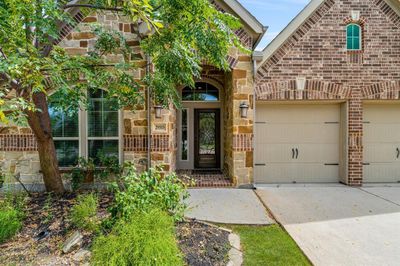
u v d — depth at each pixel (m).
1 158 7.84
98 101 8.16
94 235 4.04
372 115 8.92
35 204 5.66
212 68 9.39
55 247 3.95
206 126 11.28
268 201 6.80
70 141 8.18
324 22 8.42
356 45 8.55
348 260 3.88
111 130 8.21
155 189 4.44
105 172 7.67
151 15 4.27
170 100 7.02
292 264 3.78
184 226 4.67
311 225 5.22
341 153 8.91
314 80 8.45
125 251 2.94
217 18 4.58
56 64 4.42
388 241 4.50
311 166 9.02
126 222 3.66
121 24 7.96
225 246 4.16
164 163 8.02
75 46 7.88
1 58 3.87
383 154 8.94
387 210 6.10
